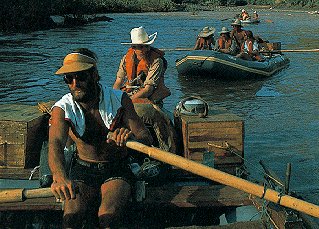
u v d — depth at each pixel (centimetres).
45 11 2931
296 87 1209
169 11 5231
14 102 977
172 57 1723
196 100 482
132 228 389
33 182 423
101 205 326
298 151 682
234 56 1328
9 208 372
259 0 6944
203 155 425
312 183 569
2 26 2706
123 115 347
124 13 4622
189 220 398
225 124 451
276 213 331
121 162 354
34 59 1603
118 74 542
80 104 338
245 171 452
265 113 916
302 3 6388
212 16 4431
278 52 1450
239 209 383
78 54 330
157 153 315
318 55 1819
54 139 329
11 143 438
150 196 388
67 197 311
